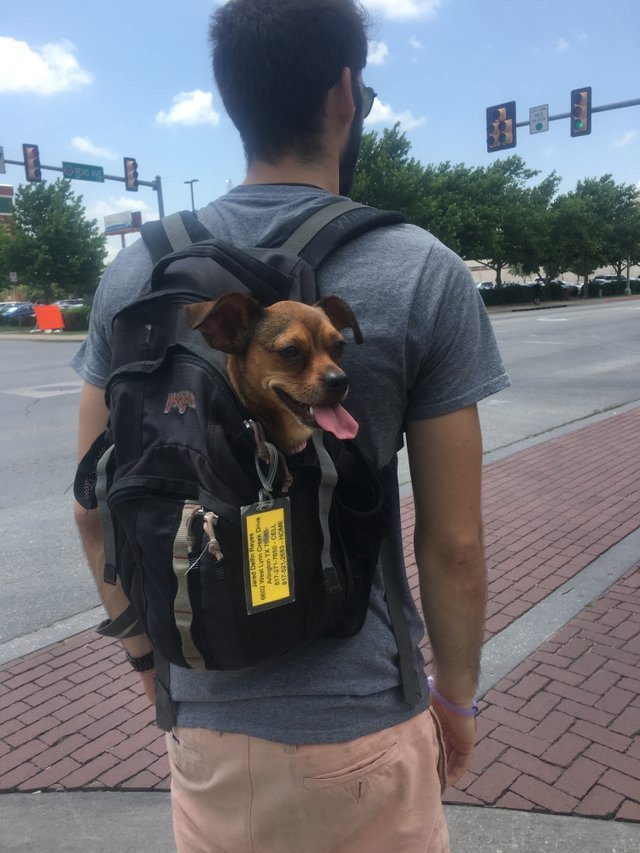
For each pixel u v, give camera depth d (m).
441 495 1.28
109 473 1.18
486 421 9.30
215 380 1.08
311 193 1.31
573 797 2.61
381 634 1.28
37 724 3.15
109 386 1.16
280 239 1.25
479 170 42.94
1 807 2.66
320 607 1.11
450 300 1.23
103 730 3.10
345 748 1.22
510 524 5.47
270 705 1.21
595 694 3.23
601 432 8.41
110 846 2.46
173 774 1.39
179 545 1.01
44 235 38.62
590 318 27.30
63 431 9.27
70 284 40.44
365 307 1.20
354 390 1.20
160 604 1.06
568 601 4.15
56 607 4.28
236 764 1.24
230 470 1.03
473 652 1.33
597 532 5.22
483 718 3.08
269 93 1.28
